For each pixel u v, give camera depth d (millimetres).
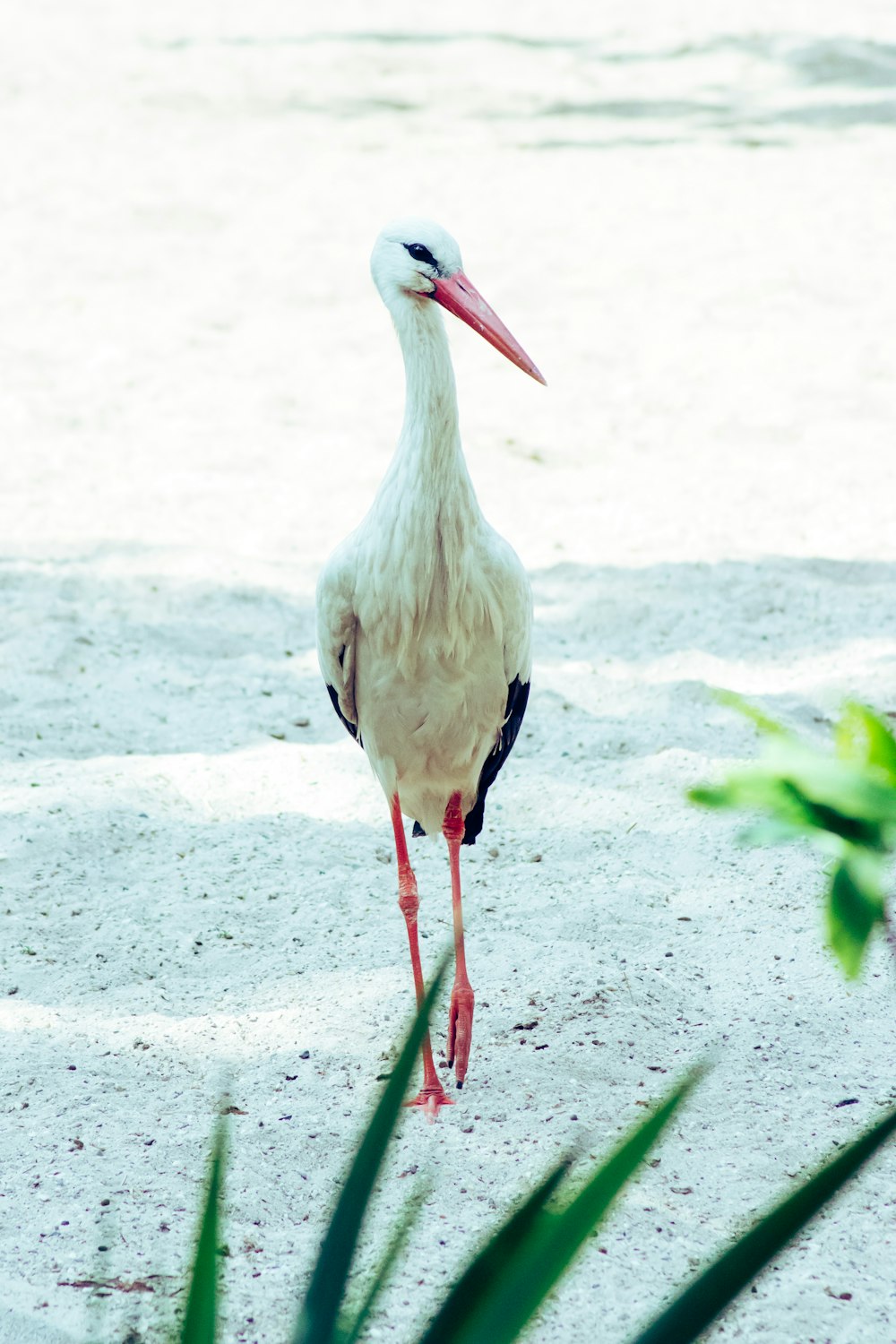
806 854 9172
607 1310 5430
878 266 24625
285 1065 7203
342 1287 3633
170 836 9719
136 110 37469
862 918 4109
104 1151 6496
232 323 22578
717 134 34469
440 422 7027
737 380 19641
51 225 27875
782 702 11258
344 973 8086
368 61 43219
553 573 14172
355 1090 6988
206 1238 3564
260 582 13984
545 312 22750
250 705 11758
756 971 7906
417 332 7070
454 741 7609
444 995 7719
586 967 7820
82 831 9570
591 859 9281
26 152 33281
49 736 11023
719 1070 7023
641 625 13070
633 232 26969
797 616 13039
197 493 16203
